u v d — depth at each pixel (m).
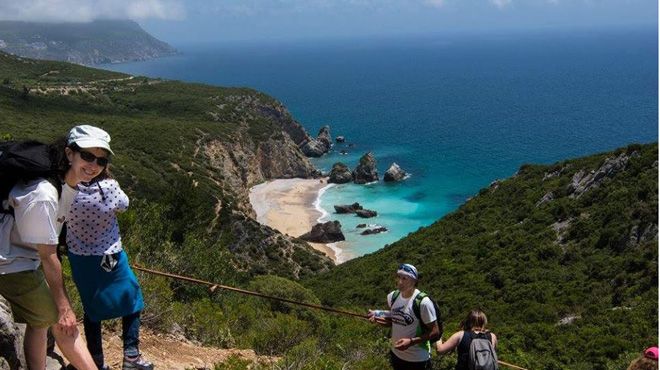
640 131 142.12
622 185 42.22
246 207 83.38
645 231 34.66
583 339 23.42
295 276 57.81
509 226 46.22
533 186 53.75
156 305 8.63
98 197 4.91
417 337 6.35
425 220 80.50
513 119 163.62
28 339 4.62
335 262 66.25
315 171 110.62
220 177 87.62
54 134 85.12
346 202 89.31
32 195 4.10
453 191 93.25
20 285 4.32
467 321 6.79
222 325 10.05
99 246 4.96
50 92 130.38
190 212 28.52
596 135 139.50
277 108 137.12
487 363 6.27
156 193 70.69
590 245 37.34
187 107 126.12
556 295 31.86
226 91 141.88
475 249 43.03
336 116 180.62
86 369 4.63
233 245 59.34
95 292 4.95
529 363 18.27
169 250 13.95
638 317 24.88
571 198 46.34
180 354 7.74
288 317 12.30
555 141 133.75
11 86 133.88
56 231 4.23
